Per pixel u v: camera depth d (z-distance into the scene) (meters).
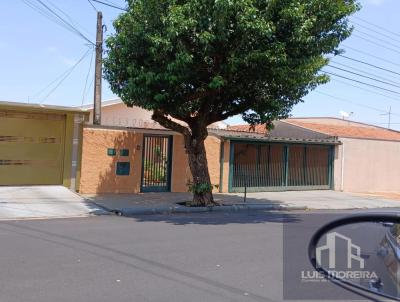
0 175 15.90
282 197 20.16
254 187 21.66
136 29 13.21
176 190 19.05
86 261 7.49
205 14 12.56
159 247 8.78
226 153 20.62
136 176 17.95
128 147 17.72
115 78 14.47
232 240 9.80
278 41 12.88
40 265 7.14
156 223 11.98
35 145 16.44
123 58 13.81
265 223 12.62
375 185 26.69
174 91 13.96
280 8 12.73
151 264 7.46
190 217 13.59
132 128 17.77
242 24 12.19
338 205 18.91
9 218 11.96
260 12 12.64
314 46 13.69
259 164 21.97
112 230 10.54
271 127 16.78
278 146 22.62
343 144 25.17
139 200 16.06
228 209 15.85
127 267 7.21
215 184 20.28
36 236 9.48
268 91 15.23
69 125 16.86
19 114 16.12
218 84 12.93
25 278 6.43
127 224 11.62
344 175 25.27
